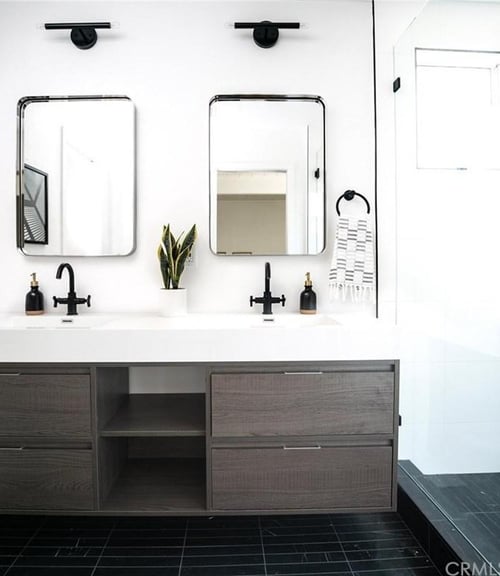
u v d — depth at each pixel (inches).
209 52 80.0
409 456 80.4
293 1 80.1
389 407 62.2
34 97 79.4
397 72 80.1
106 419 65.8
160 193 80.6
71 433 61.7
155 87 80.0
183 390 81.1
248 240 80.8
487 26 54.9
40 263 80.7
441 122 65.5
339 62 80.8
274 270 81.7
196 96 80.2
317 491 62.5
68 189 80.1
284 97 80.0
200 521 71.2
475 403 59.7
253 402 61.6
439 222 66.9
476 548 56.2
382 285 81.4
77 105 79.9
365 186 81.4
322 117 80.4
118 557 62.4
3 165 80.2
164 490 67.9
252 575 58.7
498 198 53.3
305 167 80.6
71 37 77.1
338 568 60.2
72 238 80.4
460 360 63.1
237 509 62.5
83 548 64.4
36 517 72.1
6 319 74.6
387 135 81.4
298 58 80.6
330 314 80.1
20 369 61.5
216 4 79.7
